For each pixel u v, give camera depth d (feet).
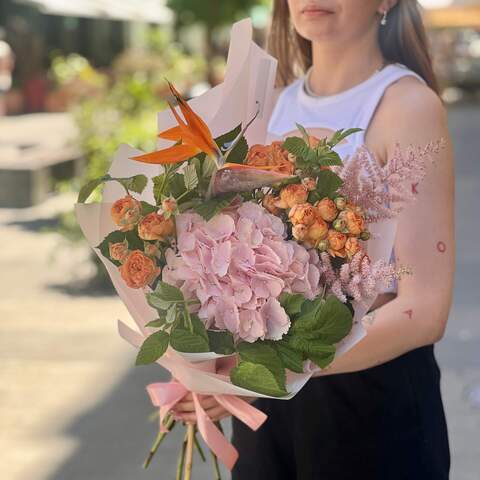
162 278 6.11
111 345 20.74
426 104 7.27
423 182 7.06
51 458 15.24
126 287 6.26
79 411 17.06
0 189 38.47
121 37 113.80
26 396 17.75
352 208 6.02
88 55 107.86
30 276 26.99
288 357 6.09
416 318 6.93
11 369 19.17
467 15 85.66
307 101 7.89
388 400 7.11
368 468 7.15
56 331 21.76
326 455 7.22
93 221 6.31
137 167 6.50
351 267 5.97
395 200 6.12
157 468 14.88
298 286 6.04
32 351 20.31
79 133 28.48
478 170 48.91
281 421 7.42
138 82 29.84
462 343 20.57
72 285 25.91
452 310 23.07
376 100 7.43
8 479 14.53
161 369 19.20
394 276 6.01
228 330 6.06
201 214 5.93
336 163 6.09
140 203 6.11
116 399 17.61
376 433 7.13
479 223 34.88
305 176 6.10
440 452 7.30
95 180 6.35
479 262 28.43
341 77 7.80
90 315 23.15
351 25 7.64
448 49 104.58
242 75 6.54
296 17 7.80
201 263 5.94
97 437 15.97
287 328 5.98
